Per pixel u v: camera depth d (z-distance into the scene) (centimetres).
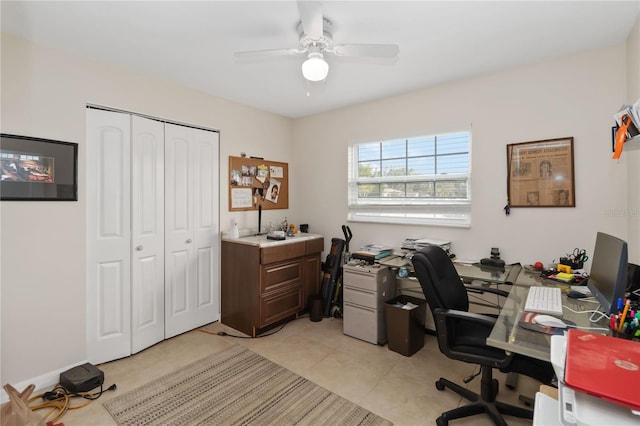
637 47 187
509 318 152
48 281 217
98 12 178
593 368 79
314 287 358
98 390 211
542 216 247
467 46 220
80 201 231
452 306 194
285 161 400
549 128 242
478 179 276
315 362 250
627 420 69
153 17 184
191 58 237
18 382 205
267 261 297
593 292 170
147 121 270
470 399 192
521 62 246
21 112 204
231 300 320
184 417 186
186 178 300
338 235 372
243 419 184
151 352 265
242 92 311
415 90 305
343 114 362
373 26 194
